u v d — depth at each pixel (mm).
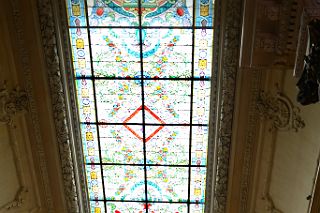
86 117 7625
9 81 6883
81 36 6781
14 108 7027
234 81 6773
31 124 7406
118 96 7379
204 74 7031
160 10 6469
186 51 6840
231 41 6418
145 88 7262
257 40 5336
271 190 7398
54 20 6484
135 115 7566
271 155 7113
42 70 6879
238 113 7066
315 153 5824
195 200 8516
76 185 8180
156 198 8578
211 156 7797
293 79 6137
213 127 7430
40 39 6605
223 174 7762
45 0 6273
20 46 6652
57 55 6777
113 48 6871
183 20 6543
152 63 6992
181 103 7379
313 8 4375
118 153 8023
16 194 7711
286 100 6383
